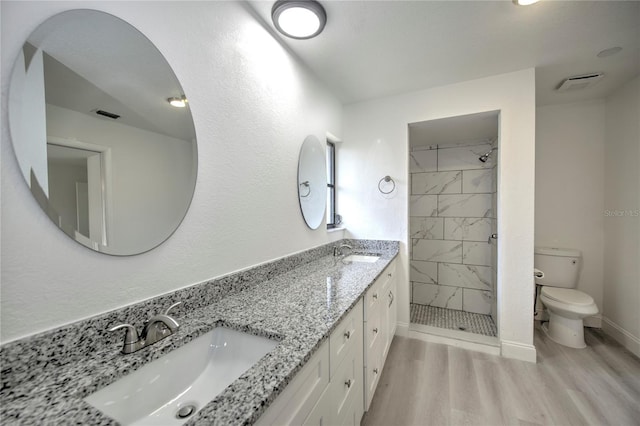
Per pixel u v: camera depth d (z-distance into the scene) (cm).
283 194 167
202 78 110
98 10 78
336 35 157
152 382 75
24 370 62
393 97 248
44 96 67
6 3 61
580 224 261
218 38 117
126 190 84
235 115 128
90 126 76
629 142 219
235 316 100
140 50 88
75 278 73
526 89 199
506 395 164
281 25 140
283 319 98
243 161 133
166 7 96
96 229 77
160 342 81
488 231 292
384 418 147
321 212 221
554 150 268
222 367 92
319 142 216
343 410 109
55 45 69
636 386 171
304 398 77
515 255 204
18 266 63
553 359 202
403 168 246
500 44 166
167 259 97
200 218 110
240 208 132
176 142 100
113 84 82
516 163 202
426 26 149
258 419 57
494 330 245
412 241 324
